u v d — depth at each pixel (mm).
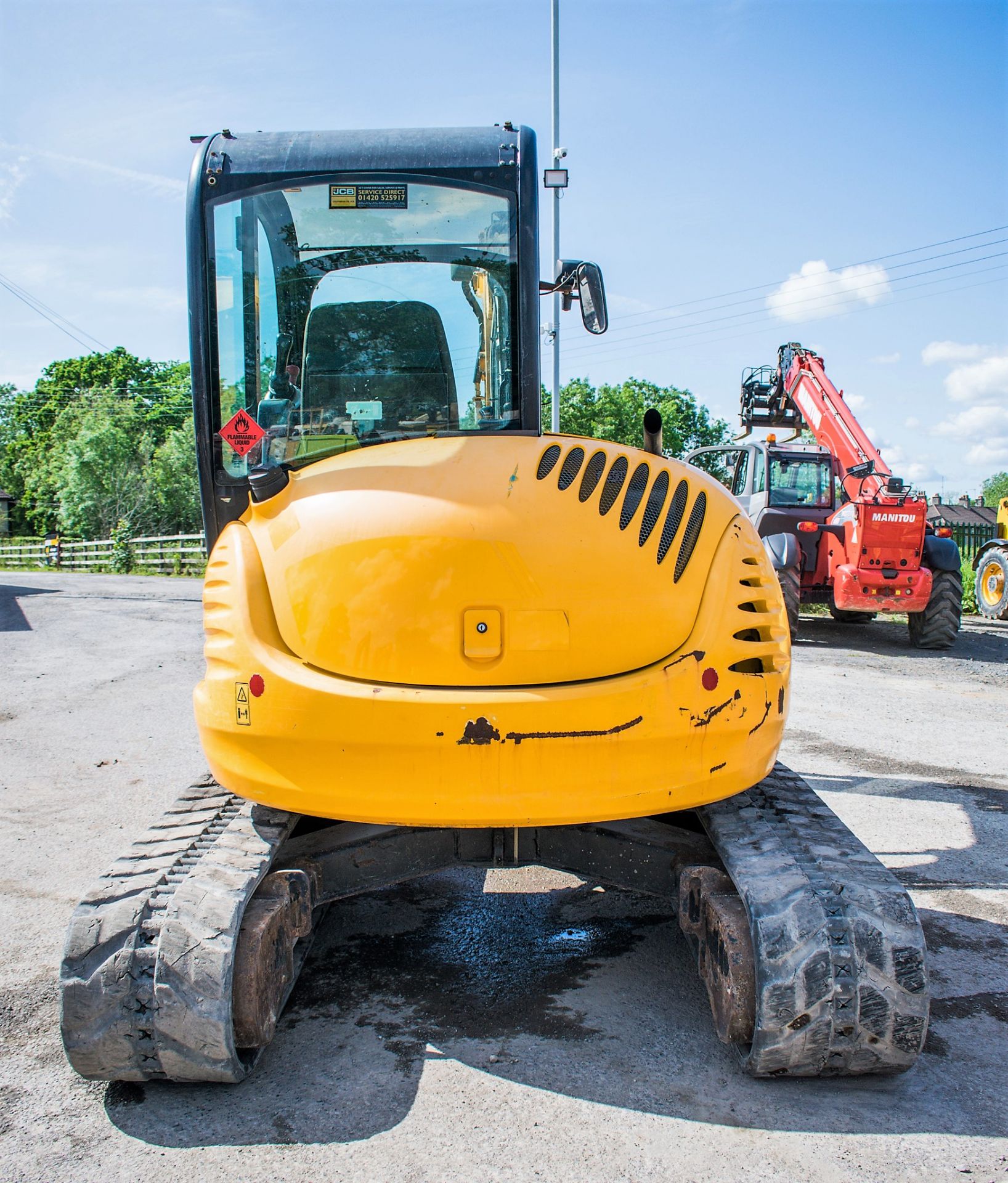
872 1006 2404
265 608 2635
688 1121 2434
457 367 3268
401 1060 2727
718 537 2750
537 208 3230
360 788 2512
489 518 2555
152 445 48375
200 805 3129
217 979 2404
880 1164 2270
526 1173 2244
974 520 57406
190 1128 2428
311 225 3234
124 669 9492
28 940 3535
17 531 78438
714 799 2650
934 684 8742
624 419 52156
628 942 3533
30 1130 2434
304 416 3277
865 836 4629
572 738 2469
